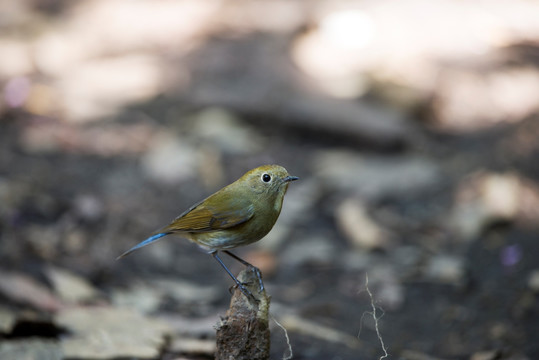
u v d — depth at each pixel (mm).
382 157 13555
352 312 9195
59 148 13539
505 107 14570
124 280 9984
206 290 9703
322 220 11859
